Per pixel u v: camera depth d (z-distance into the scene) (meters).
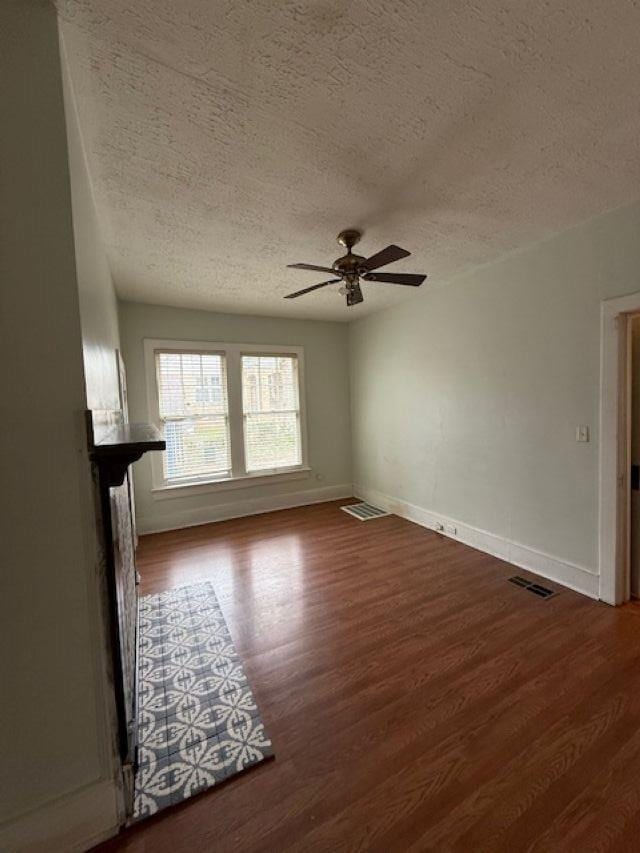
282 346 4.86
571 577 2.71
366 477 5.19
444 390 3.75
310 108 1.42
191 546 3.71
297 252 2.75
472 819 1.25
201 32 1.11
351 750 1.52
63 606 1.13
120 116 1.43
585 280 2.47
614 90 1.35
